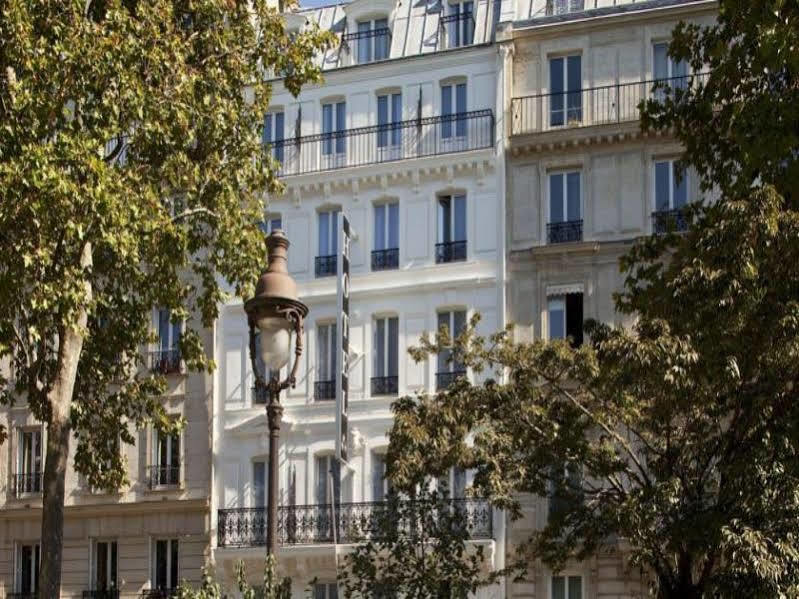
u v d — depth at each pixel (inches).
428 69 1883.6
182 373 1908.2
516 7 1902.1
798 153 1086.4
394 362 1830.7
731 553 948.0
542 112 1827.0
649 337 1001.5
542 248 1771.7
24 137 1032.8
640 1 1831.9
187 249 1216.2
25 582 1955.0
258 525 1841.8
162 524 1884.8
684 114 1120.2
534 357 1213.7
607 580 1673.2
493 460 1179.9
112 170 1032.8
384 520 1304.1
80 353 1218.6
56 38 1035.3
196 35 1178.0
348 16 1969.7
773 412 1000.2
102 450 1269.7
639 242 1139.9
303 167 1910.7
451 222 1839.3
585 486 1445.6
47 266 1035.9
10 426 1978.3
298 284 1882.4
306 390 1855.3
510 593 1701.5
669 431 1093.8
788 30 989.2
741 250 960.9
